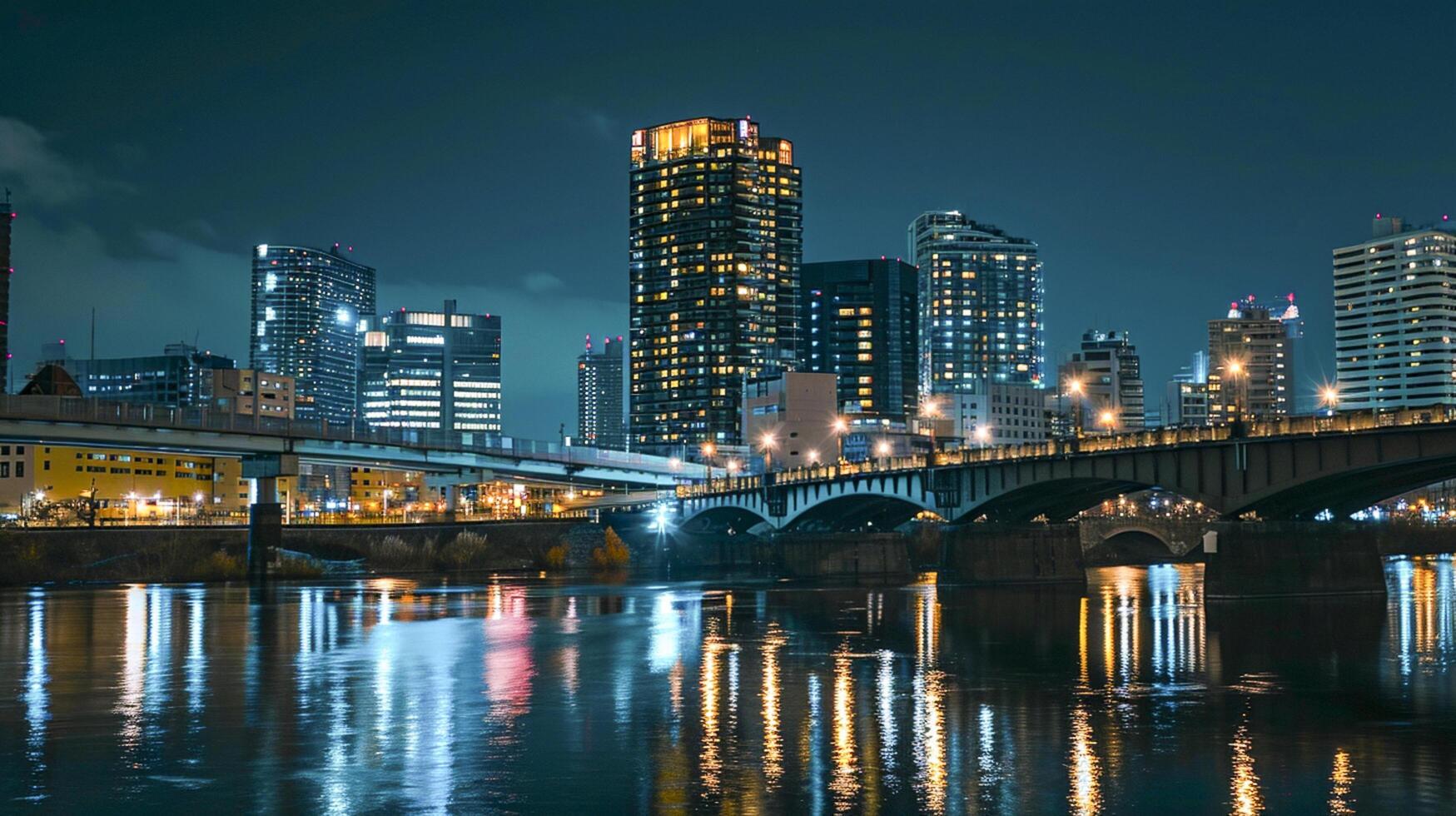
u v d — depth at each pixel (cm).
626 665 8762
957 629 11162
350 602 14775
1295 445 12050
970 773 5400
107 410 18112
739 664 8794
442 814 4825
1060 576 17188
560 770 5481
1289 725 6391
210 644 10069
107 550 19800
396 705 7100
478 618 12550
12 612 13225
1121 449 13738
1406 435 11162
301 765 5600
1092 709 6881
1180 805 4881
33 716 6794
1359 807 4844
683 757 5725
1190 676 8038
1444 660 8625
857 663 8856
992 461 15488
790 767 5525
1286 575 12900
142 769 5547
